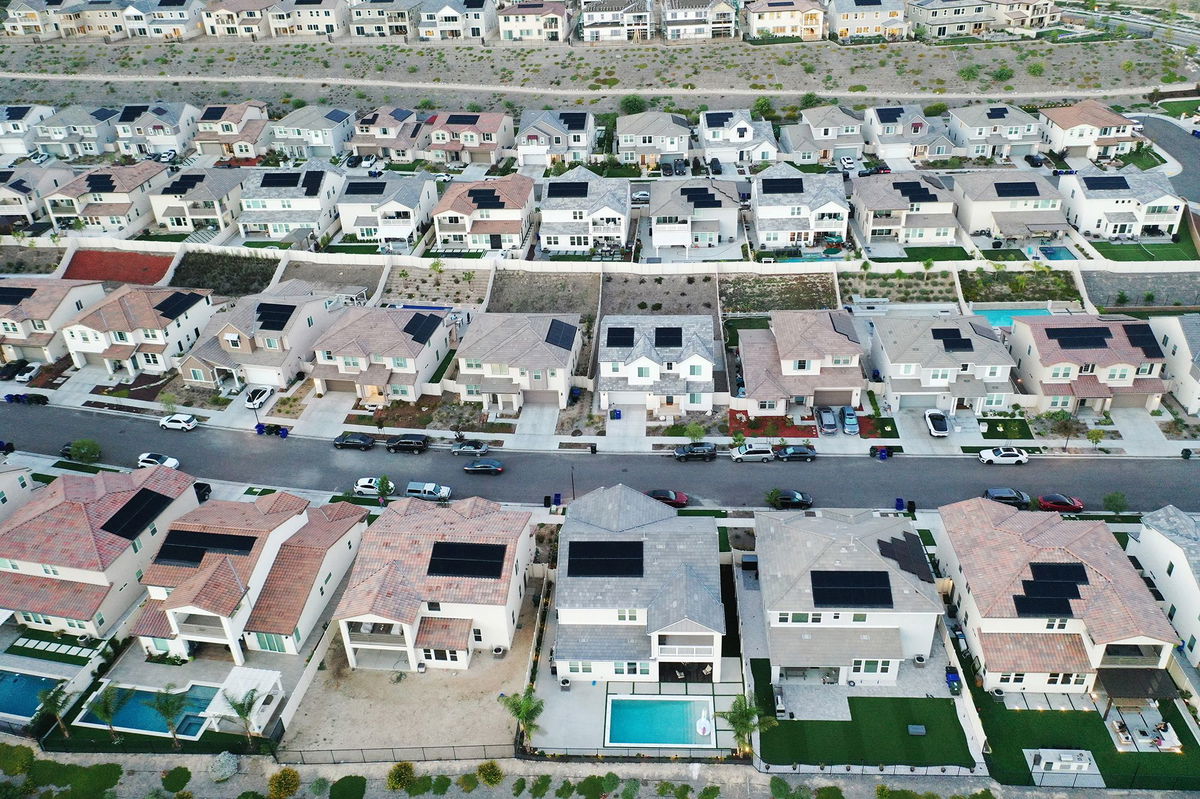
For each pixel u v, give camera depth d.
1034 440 82.19
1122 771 53.53
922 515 73.81
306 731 57.84
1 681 61.84
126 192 123.38
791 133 139.25
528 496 78.00
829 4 182.00
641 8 178.75
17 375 95.19
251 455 84.19
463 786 54.53
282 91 167.88
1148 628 55.50
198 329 100.94
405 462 83.00
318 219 120.12
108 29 192.00
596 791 53.97
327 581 66.19
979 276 104.81
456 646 60.38
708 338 88.12
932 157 135.88
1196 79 152.75
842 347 85.62
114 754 57.28
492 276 108.31
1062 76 156.50
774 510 74.44
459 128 140.38
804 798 52.03
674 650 58.56
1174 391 86.31
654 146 136.75
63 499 68.31
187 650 63.06
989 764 54.25
